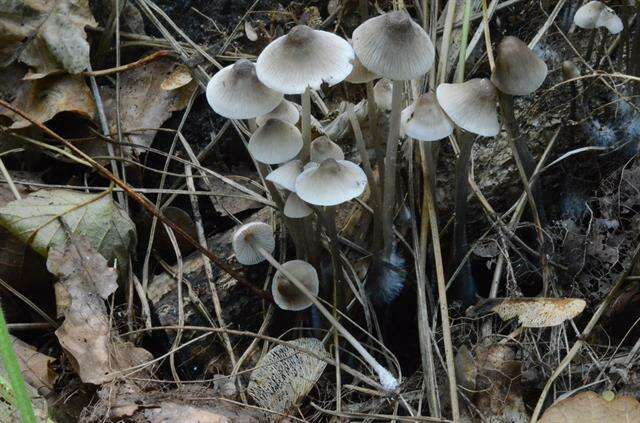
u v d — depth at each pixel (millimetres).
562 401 432
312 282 485
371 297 507
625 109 514
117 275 498
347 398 487
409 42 430
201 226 522
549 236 496
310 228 485
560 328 477
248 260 489
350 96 554
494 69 446
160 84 556
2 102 499
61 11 547
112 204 509
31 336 499
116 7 559
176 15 571
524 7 552
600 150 515
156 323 502
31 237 490
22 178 531
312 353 473
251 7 567
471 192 513
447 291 507
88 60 545
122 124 550
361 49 433
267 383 468
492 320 489
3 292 502
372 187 479
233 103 442
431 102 451
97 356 468
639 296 483
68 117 548
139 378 465
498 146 518
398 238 509
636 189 502
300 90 429
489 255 501
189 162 533
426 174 500
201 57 555
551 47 541
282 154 456
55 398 469
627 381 462
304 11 570
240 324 506
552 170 519
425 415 476
